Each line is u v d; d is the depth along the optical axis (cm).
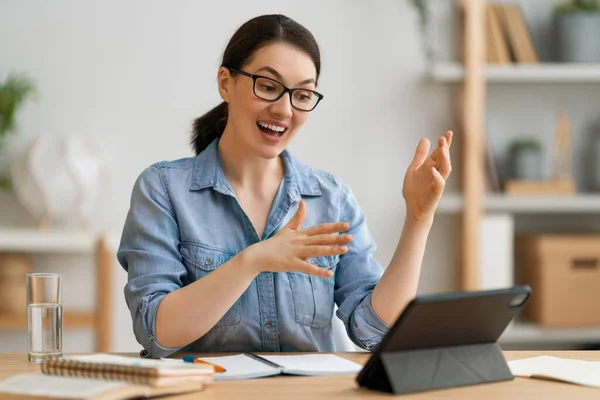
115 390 126
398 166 397
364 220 211
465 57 371
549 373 151
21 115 383
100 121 387
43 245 348
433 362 142
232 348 189
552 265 370
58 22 384
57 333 163
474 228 371
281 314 190
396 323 134
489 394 137
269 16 184
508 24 381
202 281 165
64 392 127
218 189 192
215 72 390
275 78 180
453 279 398
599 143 394
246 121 183
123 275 379
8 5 381
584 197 377
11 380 136
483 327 146
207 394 137
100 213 388
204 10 388
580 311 370
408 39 395
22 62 383
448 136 164
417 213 173
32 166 361
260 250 159
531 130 403
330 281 198
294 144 394
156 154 389
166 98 388
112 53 387
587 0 386
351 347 204
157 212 187
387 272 182
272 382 146
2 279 361
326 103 394
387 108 396
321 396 135
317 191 204
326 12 392
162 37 388
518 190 379
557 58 387
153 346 170
